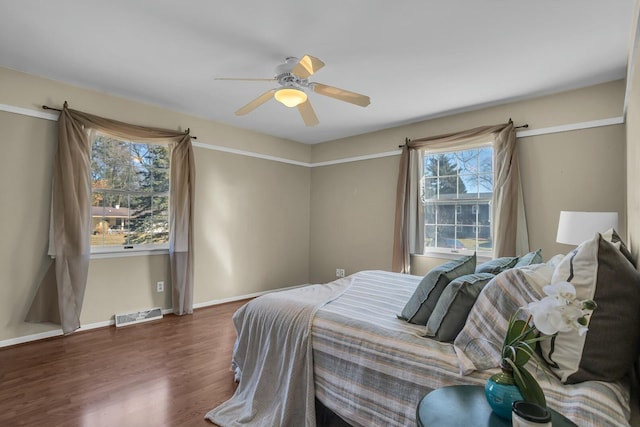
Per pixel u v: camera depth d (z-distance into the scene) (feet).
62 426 5.96
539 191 10.98
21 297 9.70
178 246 12.59
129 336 10.43
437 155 13.71
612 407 3.20
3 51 8.41
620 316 3.58
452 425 3.14
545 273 4.36
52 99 10.14
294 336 6.18
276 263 16.55
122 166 11.91
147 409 6.53
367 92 10.74
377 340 5.22
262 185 15.96
